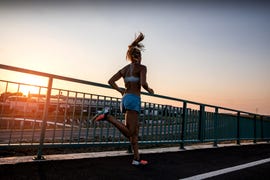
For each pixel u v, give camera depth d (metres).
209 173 3.14
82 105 3.97
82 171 2.81
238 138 8.39
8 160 3.00
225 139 7.59
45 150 4.99
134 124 3.22
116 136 4.41
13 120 3.19
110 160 3.57
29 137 5.46
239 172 3.31
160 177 2.80
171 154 4.69
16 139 4.95
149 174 2.91
